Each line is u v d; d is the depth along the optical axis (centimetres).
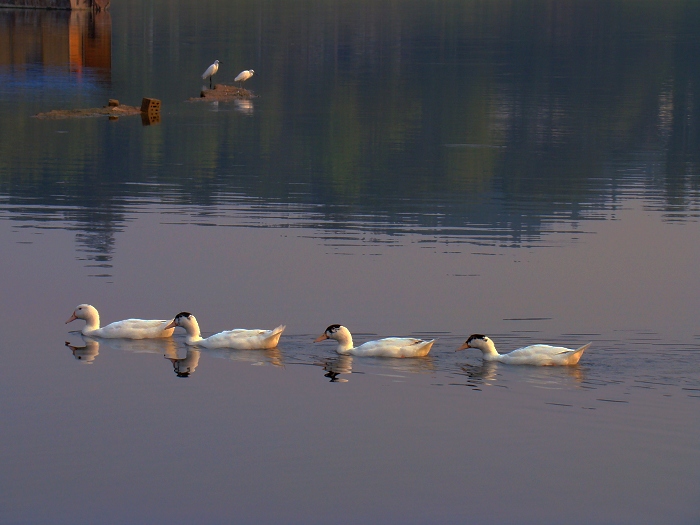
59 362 1611
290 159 3588
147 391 1485
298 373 1566
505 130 4284
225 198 2931
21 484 1203
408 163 3556
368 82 5784
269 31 8844
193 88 5428
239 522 1119
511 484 1209
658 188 3169
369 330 1784
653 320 1842
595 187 3184
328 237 2483
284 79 5894
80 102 4812
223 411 1412
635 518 1134
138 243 2394
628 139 4109
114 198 2902
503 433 1340
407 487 1194
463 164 3547
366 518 1132
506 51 7419
